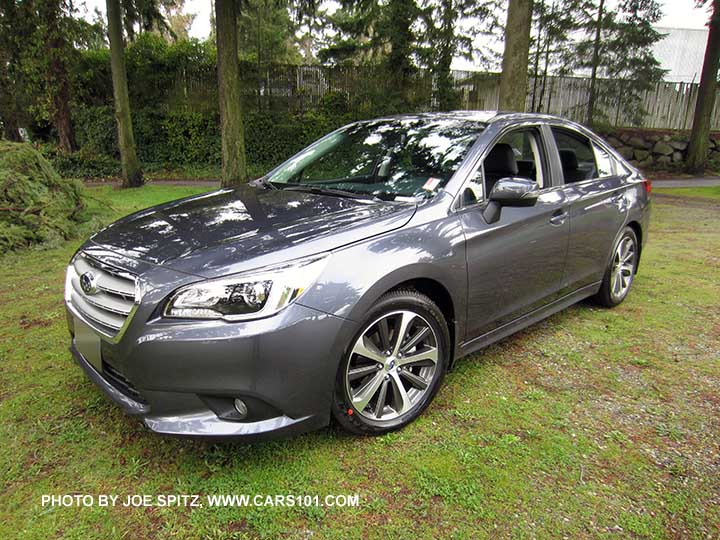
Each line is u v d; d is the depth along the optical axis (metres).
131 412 2.09
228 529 1.87
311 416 2.14
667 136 17.50
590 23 16.91
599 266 3.84
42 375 2.98
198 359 1.94
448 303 2.63
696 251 6.16
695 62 23.06
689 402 2.78
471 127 3.17
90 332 2.23
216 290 1.98
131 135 13.07
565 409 2.69
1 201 6.30
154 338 1.96
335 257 2.17
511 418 2.60
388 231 2.38
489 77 17.59
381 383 2.38
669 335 3.66
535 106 18.31
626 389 2.91
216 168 17.27
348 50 18.55
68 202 7.17
